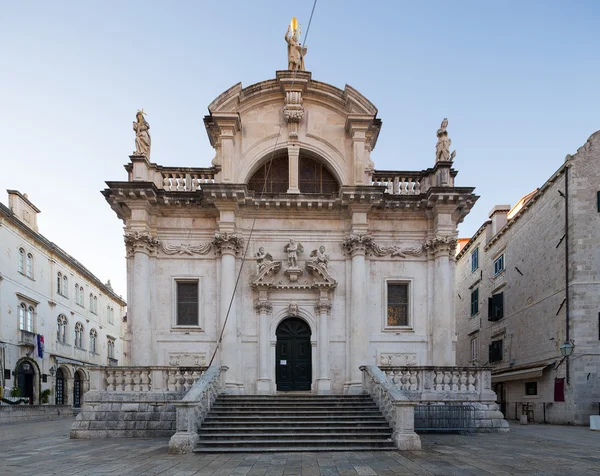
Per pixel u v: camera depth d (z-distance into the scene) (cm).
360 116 2292
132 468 1188
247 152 2327
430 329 2220
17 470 1172
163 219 2269
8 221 3381
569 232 2403
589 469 1160
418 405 1897
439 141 2361
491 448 1484
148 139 2308
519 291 2927
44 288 3912
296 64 2450
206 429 1555
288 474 1111
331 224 2302
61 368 4156
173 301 2205
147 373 1900
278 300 2225
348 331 2205
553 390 2458
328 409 1748
